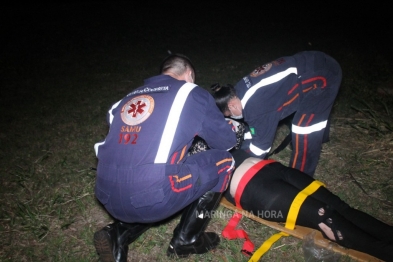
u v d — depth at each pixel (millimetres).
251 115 2977
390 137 4059
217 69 6934
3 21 11477
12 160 4223
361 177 3510
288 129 4430
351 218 2656
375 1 12906
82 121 5090
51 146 4469
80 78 7031
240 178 2936
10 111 5656
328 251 2625
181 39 9500
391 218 3002
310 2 13164
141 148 2336
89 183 3643
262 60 7477
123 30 10523
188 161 2590
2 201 3531
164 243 2908
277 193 2789
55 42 9609
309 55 3148
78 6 13070
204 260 2723
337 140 4125
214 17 11648
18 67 7887
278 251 2744
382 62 6754
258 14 11859
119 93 6137
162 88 2482
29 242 3037
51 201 3457
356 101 4957
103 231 2520
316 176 3557
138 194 2332
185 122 2395
